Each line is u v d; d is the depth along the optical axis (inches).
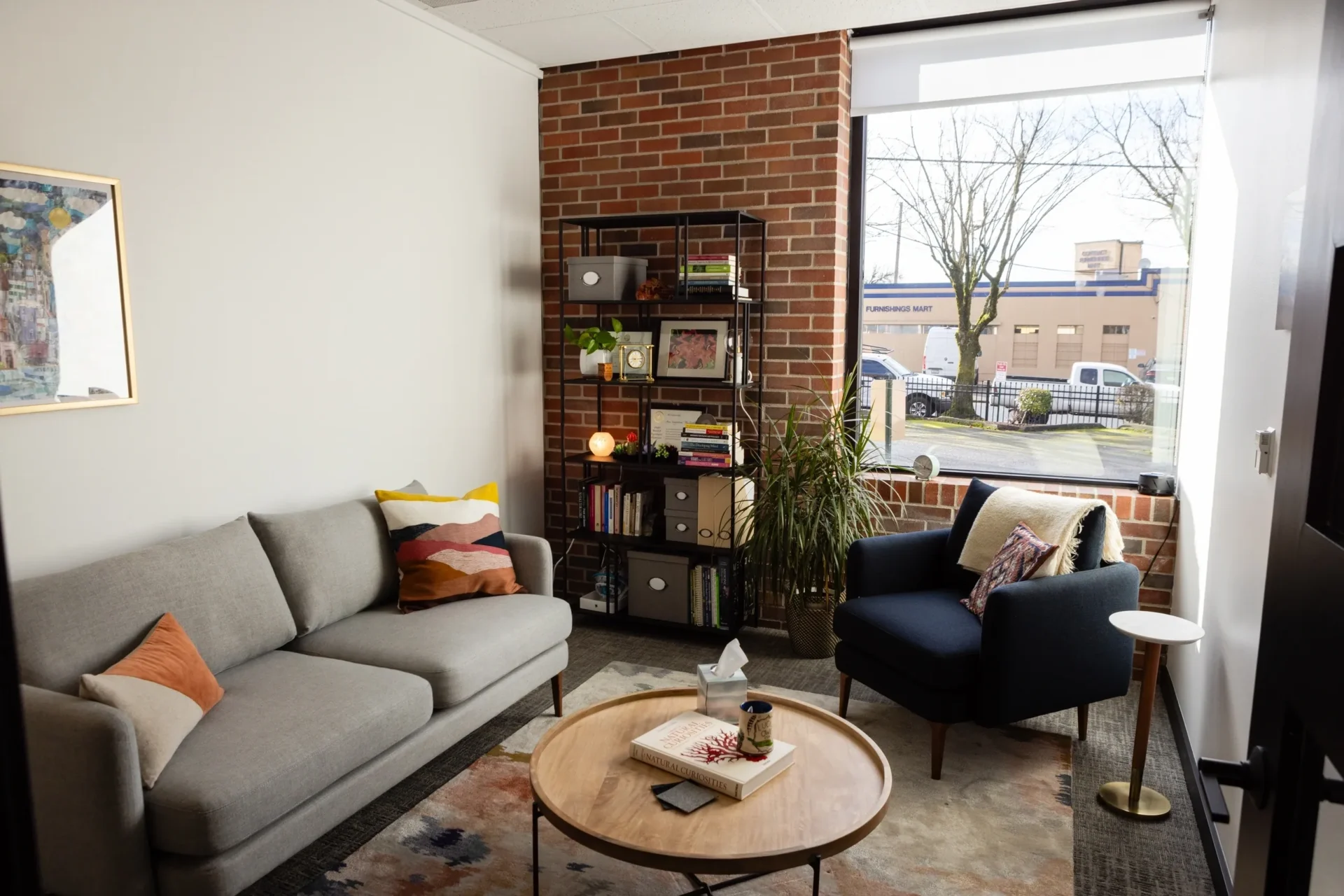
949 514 159.6
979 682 113.3
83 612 91.2
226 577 106.1
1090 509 123.8
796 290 166.6
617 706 104.0
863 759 91.9
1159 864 97.7
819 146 162.1
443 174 156.7
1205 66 144.3
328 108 132.3
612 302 163.3
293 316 128.6
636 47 167.2
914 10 146.9
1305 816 35.3
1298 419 36.4
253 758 84.4
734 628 164.6
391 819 105.6
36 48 94.6
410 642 113.9
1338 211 32.3
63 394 98.9
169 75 108.9
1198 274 140.2
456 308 162.1
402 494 134.0
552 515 193.0
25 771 15.2
